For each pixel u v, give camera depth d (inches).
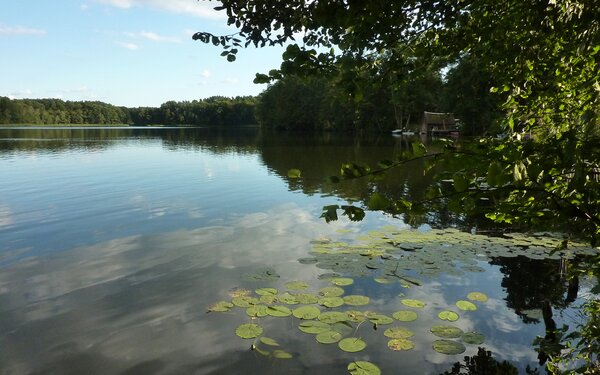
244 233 386.3
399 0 95.0
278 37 120.7
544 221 79.8
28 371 175.6
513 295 241.3
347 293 243.9
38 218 448.5
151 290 255.4
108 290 257.0
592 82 107.3
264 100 4114.2
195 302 236.1
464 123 1700.3
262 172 830.5
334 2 88.5
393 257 305.9
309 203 530.0
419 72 143.9
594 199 71.1
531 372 168.4
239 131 3801.7
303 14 110.9
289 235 377.4
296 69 94.9
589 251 311.0
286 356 180.1
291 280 265.7
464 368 171.6
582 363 156.4
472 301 233.9
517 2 130.6
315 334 196.4
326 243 347.9
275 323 209.2
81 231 396.8
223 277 273.6
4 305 238.2
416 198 549.3
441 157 72.8
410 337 194.5
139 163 999.6
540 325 207.3
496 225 402.3
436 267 284.8
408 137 2317.9
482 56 159.8
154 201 542.6
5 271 292.4
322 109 3309.5
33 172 821.9
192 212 478.6
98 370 174.7
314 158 1125.7
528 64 145.0
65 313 227.1
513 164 68.4
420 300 234.4
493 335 198.1
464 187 68.0
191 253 327.3
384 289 249.3
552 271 277.1
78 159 1087.6
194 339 195.9
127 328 208.7
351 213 74.5
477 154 71.3
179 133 3250.5
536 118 139.3
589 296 237.8
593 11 103.1
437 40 144.4
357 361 175.2
